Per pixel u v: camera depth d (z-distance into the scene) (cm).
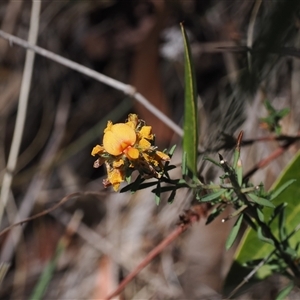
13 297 88
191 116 61
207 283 77
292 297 70
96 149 56
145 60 91
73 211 94
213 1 87
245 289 64
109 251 86
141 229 85
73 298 84
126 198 90
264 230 59
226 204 59
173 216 82
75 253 90
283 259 60
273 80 77
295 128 75
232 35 73
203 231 77
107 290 82
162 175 57
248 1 80
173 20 90
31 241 93
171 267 81
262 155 75
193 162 62
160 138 87
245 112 72
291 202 63
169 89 91
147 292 80
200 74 89
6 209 92
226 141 66
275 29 55
